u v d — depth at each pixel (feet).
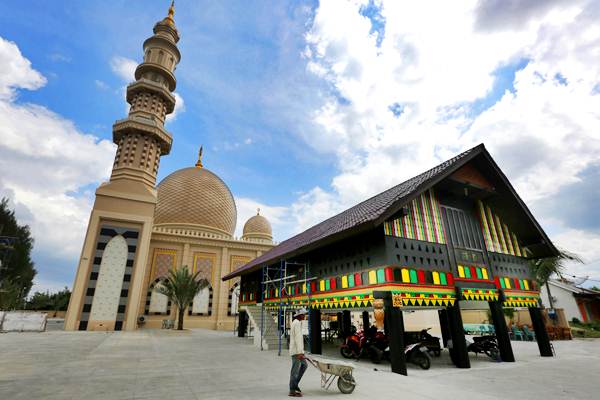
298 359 23.20
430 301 36.73
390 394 23.48
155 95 136.15
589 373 32.78
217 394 23.08
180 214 155.53
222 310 134.41
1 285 120.67
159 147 131.64
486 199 48.65
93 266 101.55
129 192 113.39
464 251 42.98
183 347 55.67
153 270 128.47
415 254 37.83
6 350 47.11
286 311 57.98
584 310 106.11
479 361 42.16
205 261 140.05
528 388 25.99
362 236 39.83
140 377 29.17
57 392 23.52
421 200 42.04
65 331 89.56
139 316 118.01
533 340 71.41
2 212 147.02
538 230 48.73
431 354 47.62
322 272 47.16
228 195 177.27
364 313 71.72
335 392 24.02
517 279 47.91
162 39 143.95
